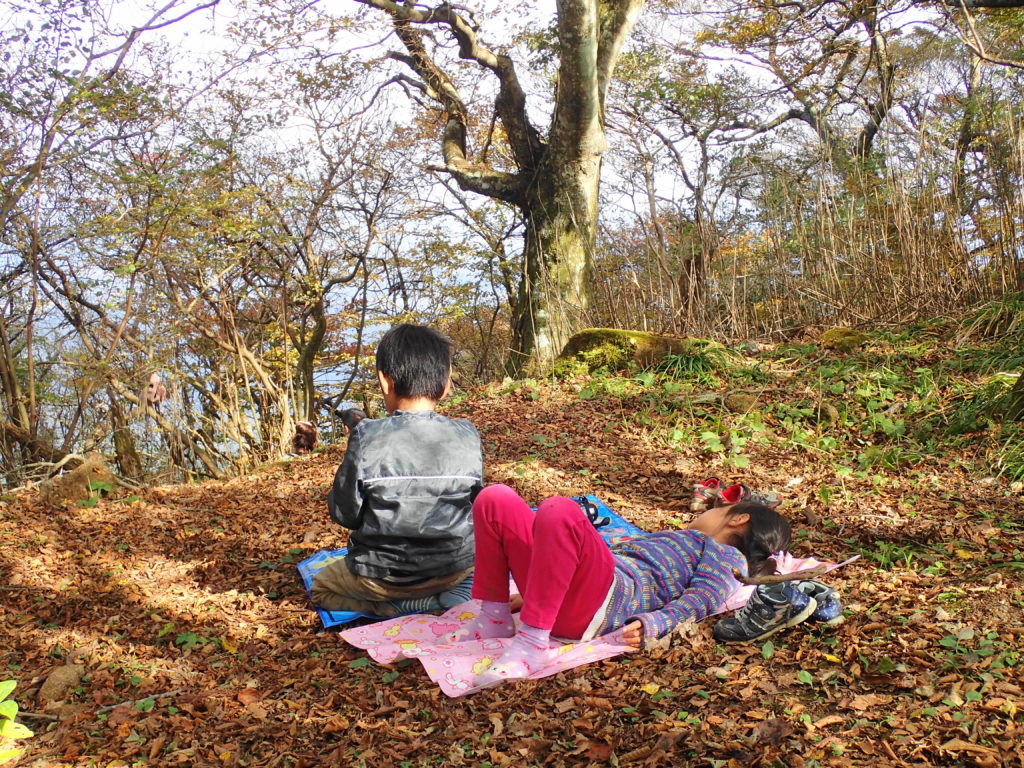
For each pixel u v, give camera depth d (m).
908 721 2.40
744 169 14.88
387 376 3.46
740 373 7.28
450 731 2.62
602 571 2.98
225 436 10.32
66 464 9.10
